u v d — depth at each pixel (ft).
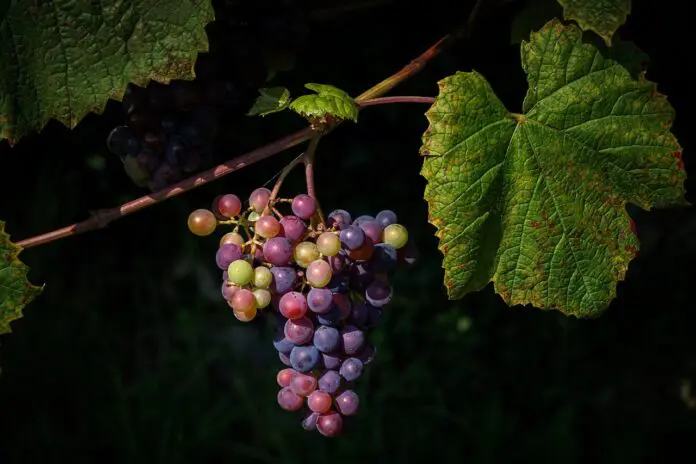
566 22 2.26
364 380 5.87
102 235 6.67
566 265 2.20
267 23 2.33
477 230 2.15
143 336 6.63
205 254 6.72
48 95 2.09
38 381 5.98
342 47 3.09
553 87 2.17
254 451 5.59
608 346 6.14
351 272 2.20
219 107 2.37
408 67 2.36
